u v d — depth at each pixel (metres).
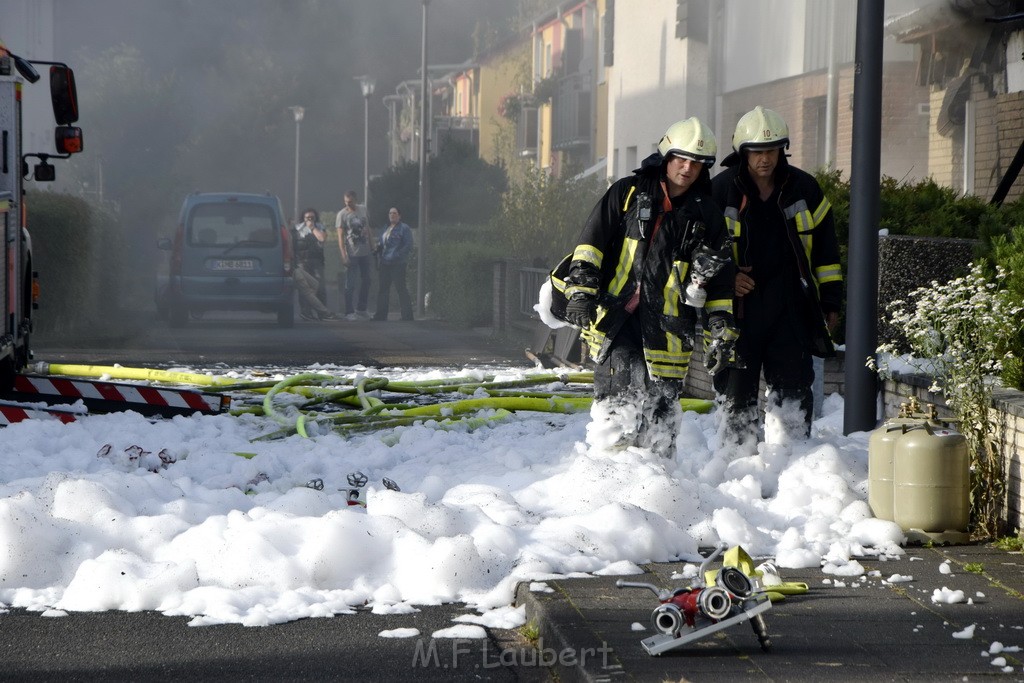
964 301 18.08
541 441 23.59
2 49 30.00
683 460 20.66
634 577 14.45
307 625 13.30
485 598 14.23
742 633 12.30
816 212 19.81
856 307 22.36
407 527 15.23
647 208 18.12
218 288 64.44
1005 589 14.03
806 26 54.78
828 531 16.28
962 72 45.06
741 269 19.59
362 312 75.56
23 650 12.44
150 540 15.23
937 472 16.22
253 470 20.31
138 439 24.17
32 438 22.98
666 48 70.31
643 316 18.33
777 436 20.23
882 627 12.53
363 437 25.30
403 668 12.05
